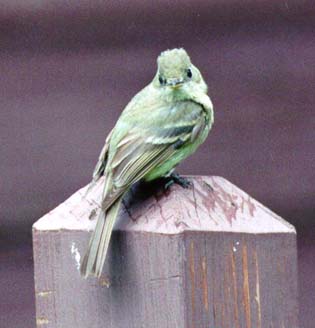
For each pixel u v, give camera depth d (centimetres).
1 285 1155
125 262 708
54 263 736
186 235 688
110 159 789
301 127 1165
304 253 1148
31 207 1169
